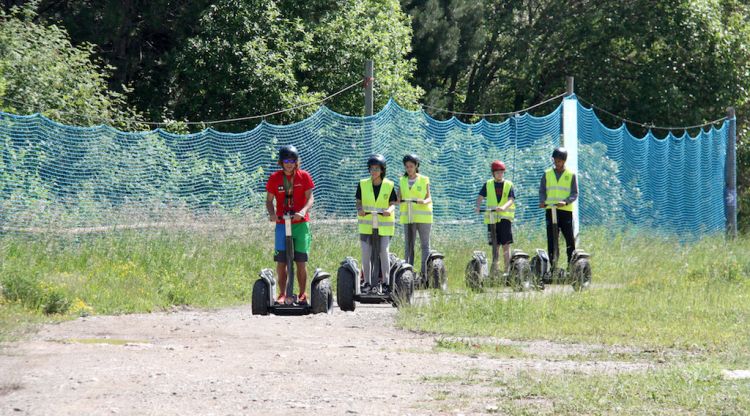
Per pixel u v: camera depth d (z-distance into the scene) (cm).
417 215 5547
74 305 4734
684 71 13050
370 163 4878
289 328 4188
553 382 2870
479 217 8019
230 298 5441
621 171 9319
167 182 6781
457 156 8125
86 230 6009
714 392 2773
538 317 4516
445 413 2506
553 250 5922
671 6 12962
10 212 5934
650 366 3259
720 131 10850
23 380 2852
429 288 5453
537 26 13975
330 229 7000
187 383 2847
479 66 15312
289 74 9969
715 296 5278
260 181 7294
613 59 13725
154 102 10725
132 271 5497
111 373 2978
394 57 11356
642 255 7494
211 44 10006
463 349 3612
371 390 2786
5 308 4362
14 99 7700
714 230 10288
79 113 8081
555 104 13725
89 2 10738
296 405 2573
